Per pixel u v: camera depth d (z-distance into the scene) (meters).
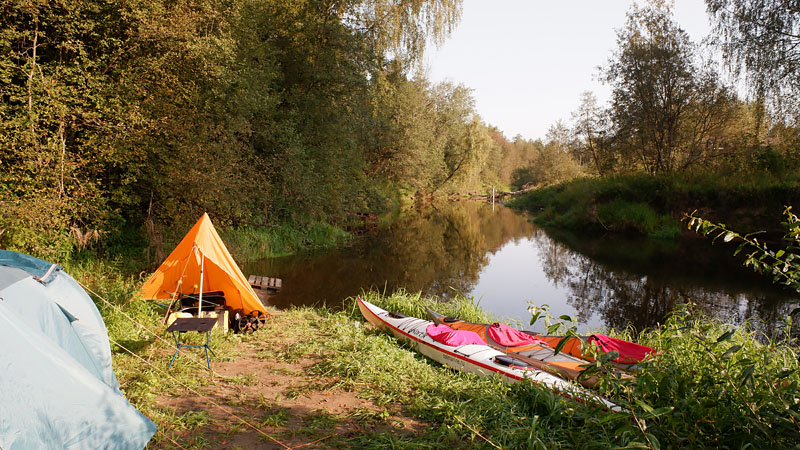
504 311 11.77
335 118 22.12
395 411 5.15
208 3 12.28
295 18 20.11
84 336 4.75
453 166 55.16
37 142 9.40
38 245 9.19
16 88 9.70
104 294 8.23
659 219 25.11
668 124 27.67
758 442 3.11
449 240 24.83
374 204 33.50
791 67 19.42
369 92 23.31
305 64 20.86
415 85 41.66
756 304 12.02
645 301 12.62
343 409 5.12
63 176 9.91
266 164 18.19
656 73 27.03
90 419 3.27
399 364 6.61
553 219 32.69
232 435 4.36
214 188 13.23
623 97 28.80
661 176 26.69
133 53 11.18
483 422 4.73
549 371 6.21
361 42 21.83
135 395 4.97
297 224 21.25
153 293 8.77
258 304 8.80
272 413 4.91
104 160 11.12
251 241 17.91
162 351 6.59
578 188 32.94
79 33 10.81
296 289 12.98
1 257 4.72
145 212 14.38
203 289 9.15
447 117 53.47
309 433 4.47
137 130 10.72
